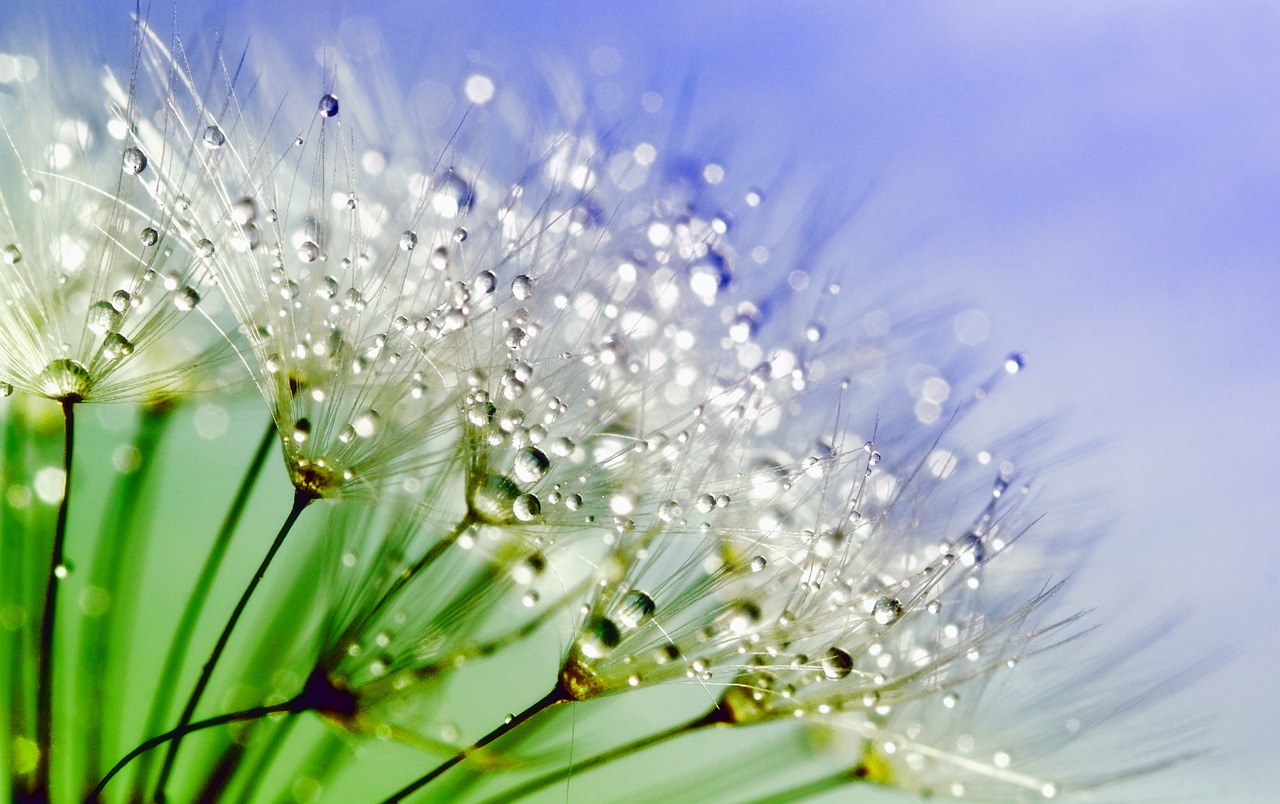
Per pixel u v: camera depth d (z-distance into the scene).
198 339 0.08
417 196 0.08
